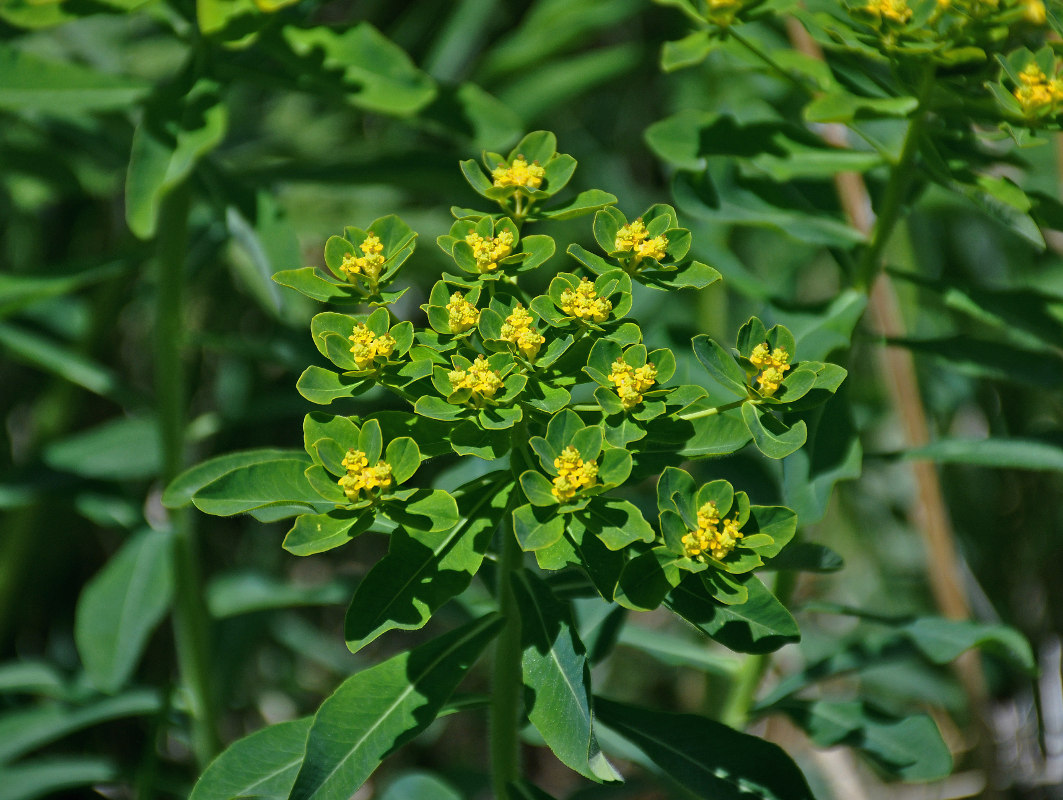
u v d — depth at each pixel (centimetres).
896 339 76
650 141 75
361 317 67
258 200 81
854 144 81
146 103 79
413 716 68
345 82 80
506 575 70
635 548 67
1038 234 70
